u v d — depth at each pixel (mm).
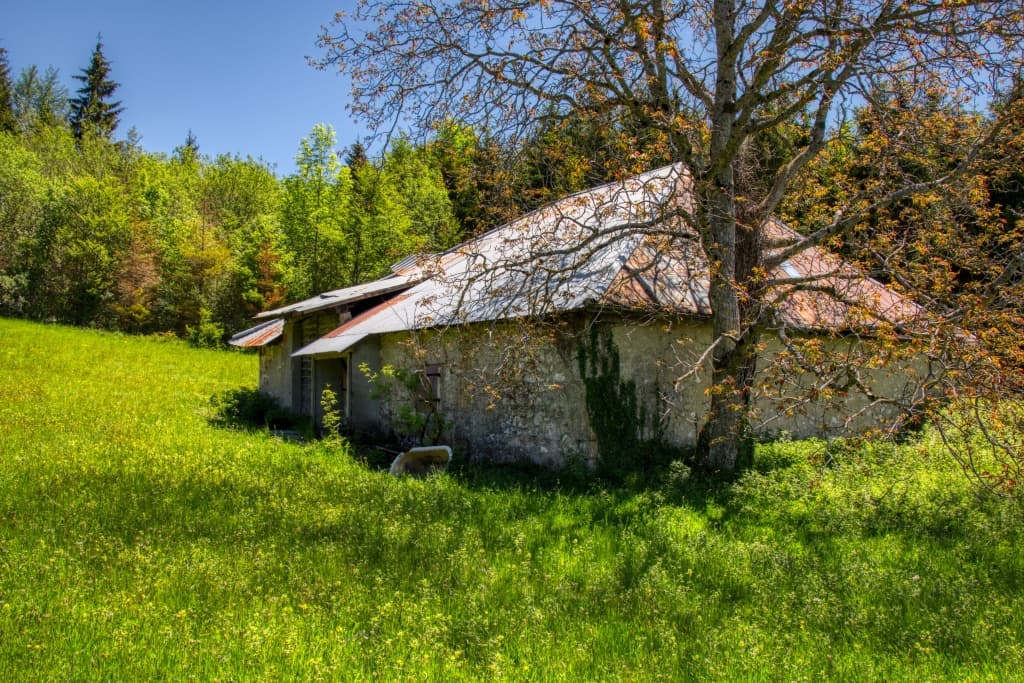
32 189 39781
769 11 10109
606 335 11492
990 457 10031
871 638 5109
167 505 8297
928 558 6824
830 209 12227
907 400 8391
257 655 4324
